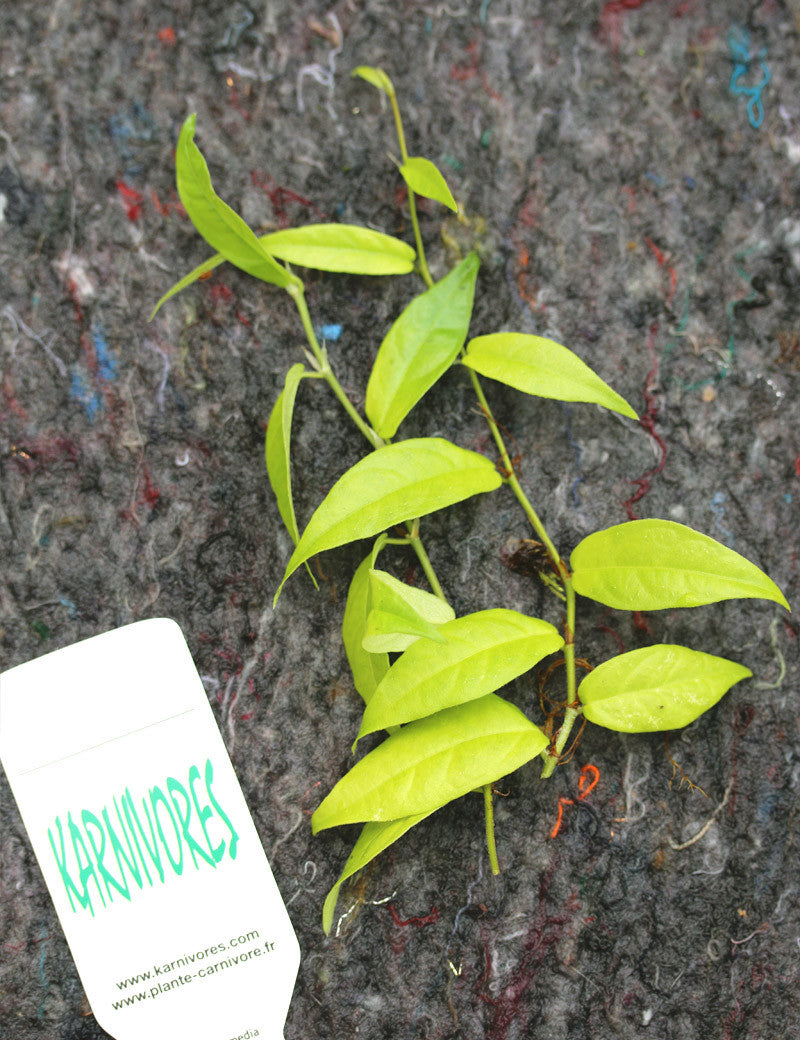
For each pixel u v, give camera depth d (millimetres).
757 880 346
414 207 344
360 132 357
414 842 343
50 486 349
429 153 357
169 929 339
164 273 354
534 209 356
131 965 339
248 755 344
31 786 341
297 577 348
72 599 347
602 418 354
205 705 344
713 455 354
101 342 352
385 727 313
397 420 332
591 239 357
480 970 341
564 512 351
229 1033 338
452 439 352
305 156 356
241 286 354
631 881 344
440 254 356
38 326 352
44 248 353
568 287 355
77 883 340
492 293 355
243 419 351
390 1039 339
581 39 359
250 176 355
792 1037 343
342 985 340
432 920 342
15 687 342
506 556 349
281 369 353
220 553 348
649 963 343
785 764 348
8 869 340
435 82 358
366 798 316
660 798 346
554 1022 341
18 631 345
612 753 346
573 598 336
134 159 354
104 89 355
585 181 358
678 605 320
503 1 359
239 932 340
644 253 357
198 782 342
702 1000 343
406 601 303
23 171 354
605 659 347
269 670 346
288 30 357
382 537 333
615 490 352
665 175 359
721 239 358
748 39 360
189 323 353
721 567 318
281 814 343
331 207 355
